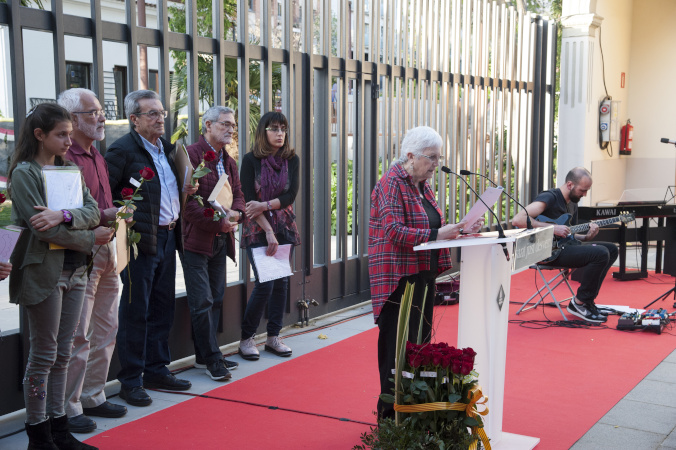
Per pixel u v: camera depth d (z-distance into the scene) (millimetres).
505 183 9406
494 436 3221
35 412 3021
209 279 4594
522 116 9484
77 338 3477
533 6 14688
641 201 8328
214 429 3570
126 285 3900
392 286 3164
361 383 4352
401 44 7039
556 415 3830
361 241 6691
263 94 5406
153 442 3393
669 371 4699
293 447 3336
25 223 2959
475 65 8289
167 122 4531
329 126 6129
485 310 3061
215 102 4949
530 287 7711
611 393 4223
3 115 6121
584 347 5293
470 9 8164
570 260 6082
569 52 9898
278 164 4836
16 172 2932
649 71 11133
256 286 4844
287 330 5762
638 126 11250
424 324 3234
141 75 5969
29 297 2932
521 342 5430
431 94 7500
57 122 2982
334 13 7836
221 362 4469
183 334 4754
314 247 6246
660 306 6828
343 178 6395
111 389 4219
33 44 10062
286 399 4047
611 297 7246
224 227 4312
